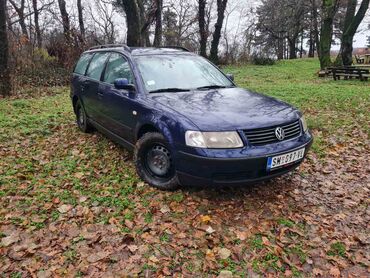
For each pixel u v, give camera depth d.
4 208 4.11
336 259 3.29
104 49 6.26
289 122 4.13
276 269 3.18
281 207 4.13
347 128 7.19
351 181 4.89
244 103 4.40
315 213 4.05
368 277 3.09
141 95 4.70
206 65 5.62
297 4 39.00
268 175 3.93
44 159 5.59
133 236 3.53
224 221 3.83
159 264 3.20
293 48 44.41
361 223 3.88
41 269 3.12
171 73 5.13
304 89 11.79
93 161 5.46
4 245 3.43
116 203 4.16
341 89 11.66
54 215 3.94
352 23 19.09
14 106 9.78
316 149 5.98
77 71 7.11
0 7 11.07
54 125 7.55
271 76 18.22
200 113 4.02
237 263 3.23
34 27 17.59
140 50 5.49
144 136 4.46
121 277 3.03
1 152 5.91
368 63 27.16
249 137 3.80
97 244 3.46
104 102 5.58
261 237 3.58
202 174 3.80
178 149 3.94
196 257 3.29
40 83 14.67
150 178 4.53
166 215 3.92
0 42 11.31
